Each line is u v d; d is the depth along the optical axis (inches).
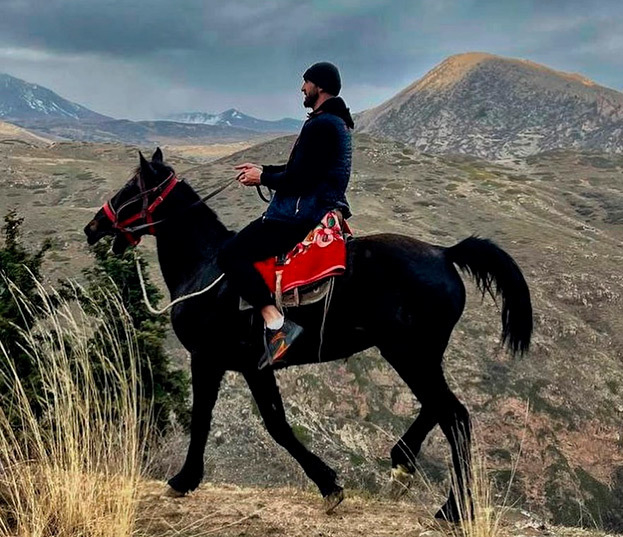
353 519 217.9
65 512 180.1
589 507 1298.0
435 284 194.2
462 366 1603.1
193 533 198.4
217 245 225.1
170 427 538.9
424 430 207.5
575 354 1770.4
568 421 1510.8
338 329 201.2
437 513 197.9
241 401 1390.3
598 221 3398.1
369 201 3065.9
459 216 2999.5
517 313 193.6
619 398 1646.2
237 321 211.3
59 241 2096.5
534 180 4210.1
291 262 201.0
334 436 1348.4
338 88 209.3
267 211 207.2
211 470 1210.0
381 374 1540.4
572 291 2117.4
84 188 3917.3
